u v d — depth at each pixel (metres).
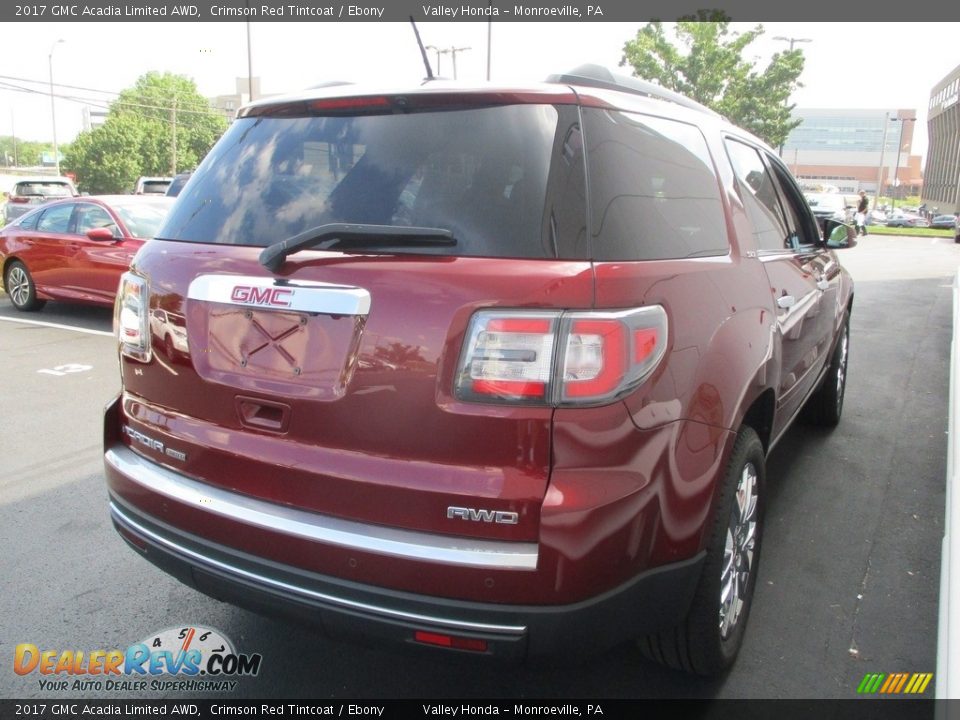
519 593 1.92
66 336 8.53
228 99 97.19
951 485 2.79
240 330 2.27
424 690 2.67
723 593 2.56
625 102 2.43
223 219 2.46
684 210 2.53
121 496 2.54
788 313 3.27
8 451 4.96
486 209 2.08
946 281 14.82
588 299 1.95
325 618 2.10
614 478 1.96
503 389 1.93
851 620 3.06
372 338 2.04
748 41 30.23
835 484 4.41
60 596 3.24
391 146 2.28
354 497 2.06
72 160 79.25
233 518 2.20
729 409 2.37
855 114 119.19
